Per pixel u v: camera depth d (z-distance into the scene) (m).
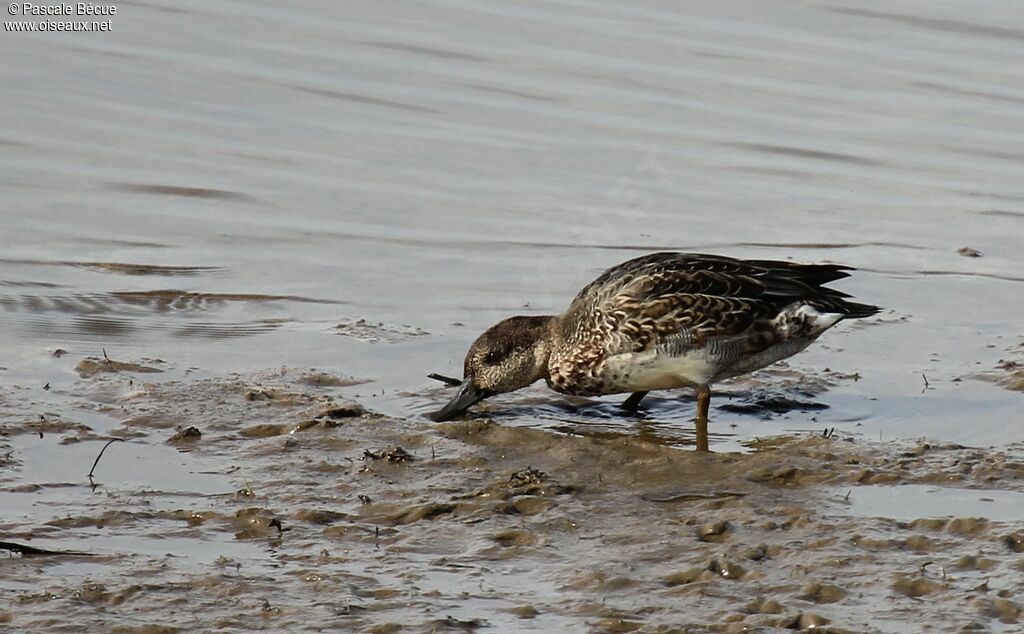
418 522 9.70
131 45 22.30
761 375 13.16
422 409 12.23
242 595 8.48
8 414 11.50
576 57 22.88
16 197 17.34
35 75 20.97
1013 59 23.02
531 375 12.52
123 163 18.47
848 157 19.67
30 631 7.98
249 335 14.02
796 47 23.53
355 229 17.02
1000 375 13.16
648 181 18.73
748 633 8.09
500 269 16.08
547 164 19.14
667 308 11.90
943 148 19.98
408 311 14.85
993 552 9.13
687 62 22.81
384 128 20.02
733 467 10.79
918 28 24.30
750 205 18.16
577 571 8.88
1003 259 16.72
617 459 10.99
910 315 14.93
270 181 18.20
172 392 12.15
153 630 8.04
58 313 14.38
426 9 24.66
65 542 9.20
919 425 11.96
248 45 22.58
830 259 16.56
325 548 9.24
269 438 11.26
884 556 9.08
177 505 9.88
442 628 8.12
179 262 15.90
